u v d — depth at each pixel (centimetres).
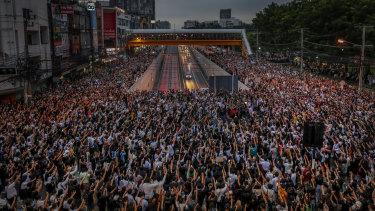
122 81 5312
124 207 1309
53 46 5509
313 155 1739
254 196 1355
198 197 1416
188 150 1867
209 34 12100
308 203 1409
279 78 5153
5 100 3978
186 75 8125
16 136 2175
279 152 1953
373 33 5391
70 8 5891
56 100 3544
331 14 6228
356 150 1927
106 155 1870
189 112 3159
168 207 1320
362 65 4316
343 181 1566
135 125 2477
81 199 1531
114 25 9150
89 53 7106
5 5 4081
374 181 1509
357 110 3020
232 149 1944
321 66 7281
